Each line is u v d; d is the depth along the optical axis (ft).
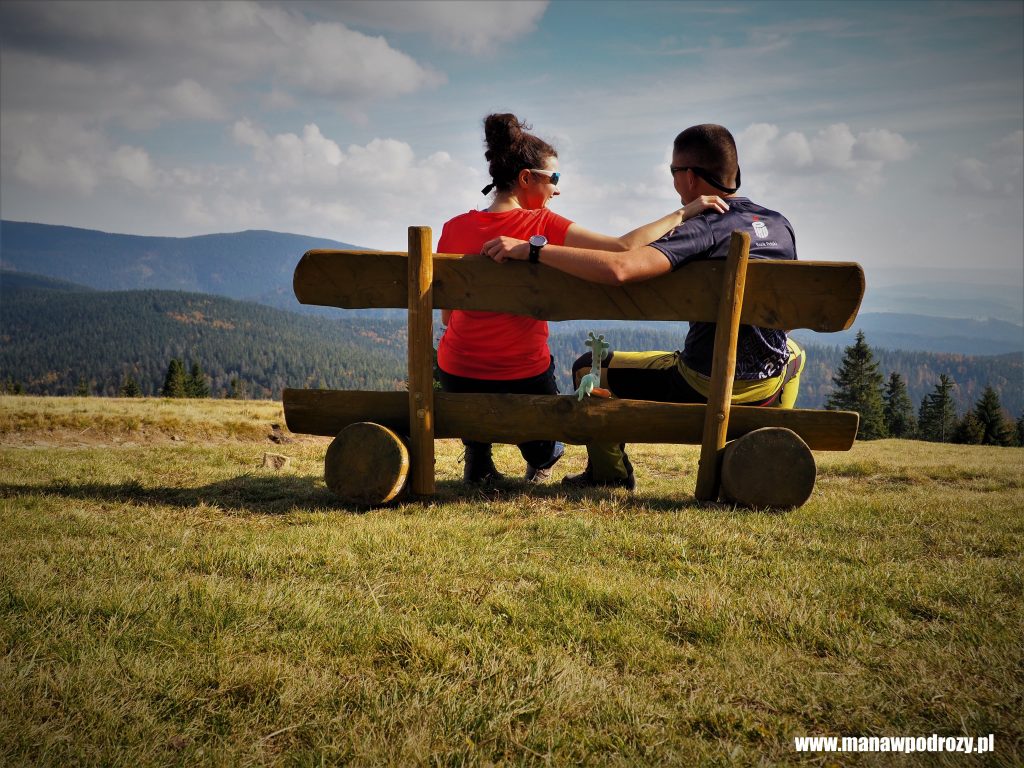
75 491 16.38
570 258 13.38
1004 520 14.30
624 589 9.75
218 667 7.34
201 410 44.19
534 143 14.75
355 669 7.59
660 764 5.97
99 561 10.54
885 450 53.16
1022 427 317.63
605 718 6.66
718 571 10.68
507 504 15.07
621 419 14.52
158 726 6.35
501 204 15.01
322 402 15.29
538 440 15.17
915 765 5.97
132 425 34.96
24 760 5.76
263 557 11.00
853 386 270.05
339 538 12.07
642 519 13.53
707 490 14.88
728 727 6.55
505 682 7.25
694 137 14.37
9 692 6.68
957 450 58.39
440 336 16.39
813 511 14.47
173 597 9.12
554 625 8.73
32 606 8.67
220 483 18.03
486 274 14.07
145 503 15.44
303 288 14.46
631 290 13.91
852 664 7.72
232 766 5.82
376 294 14.43
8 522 12.87
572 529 12.89
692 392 15.20
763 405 15.46
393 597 9.61
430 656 7.78
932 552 12.02
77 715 6.44
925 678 7.33
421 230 13.82
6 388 394.11
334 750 6.05
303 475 19.97
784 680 7.39
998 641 8.15
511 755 6.13
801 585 10.07
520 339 15.05
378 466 14.49
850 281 13.34
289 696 6.87
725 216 14.08
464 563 10.94
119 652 7.63
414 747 6.09
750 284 13.64
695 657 7.91
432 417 14.82
